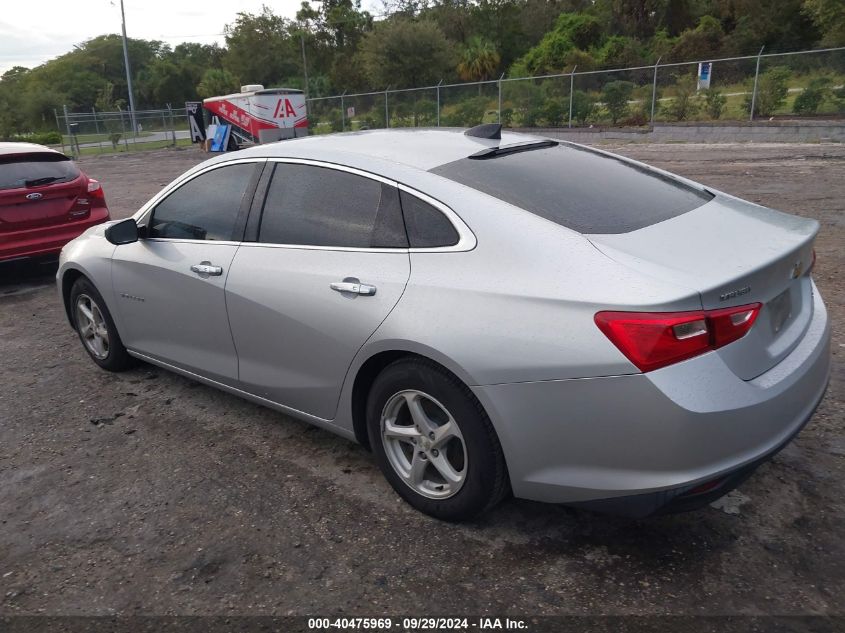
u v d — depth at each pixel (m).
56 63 95.50
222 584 2.63
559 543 2.76
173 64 89.31
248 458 3.56
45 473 3.51
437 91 26.52
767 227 2.82
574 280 2.40
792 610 2.36
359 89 59.00
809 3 33.50
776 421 2.41
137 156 31.42
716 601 2.41
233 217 3.56
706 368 2.26
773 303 2.58
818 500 2.93
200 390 4.43
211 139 29.06
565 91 23.78
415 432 2.87
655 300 2.22
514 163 3.12
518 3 63.25
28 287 7.50
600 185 3.03
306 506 3.10
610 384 2.29
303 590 2.58
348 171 3.15
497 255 2.59
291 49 73.00
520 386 2.45
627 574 2.56
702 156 15.59
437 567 2.66
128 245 4.14
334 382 3.10
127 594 2.61
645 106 22.27
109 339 4.56
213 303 3.57
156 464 3.54
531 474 2.54
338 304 2.97
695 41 43.78
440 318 2.62
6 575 2.75
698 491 2.30
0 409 4.30
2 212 6.88
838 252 6.77
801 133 17.88
